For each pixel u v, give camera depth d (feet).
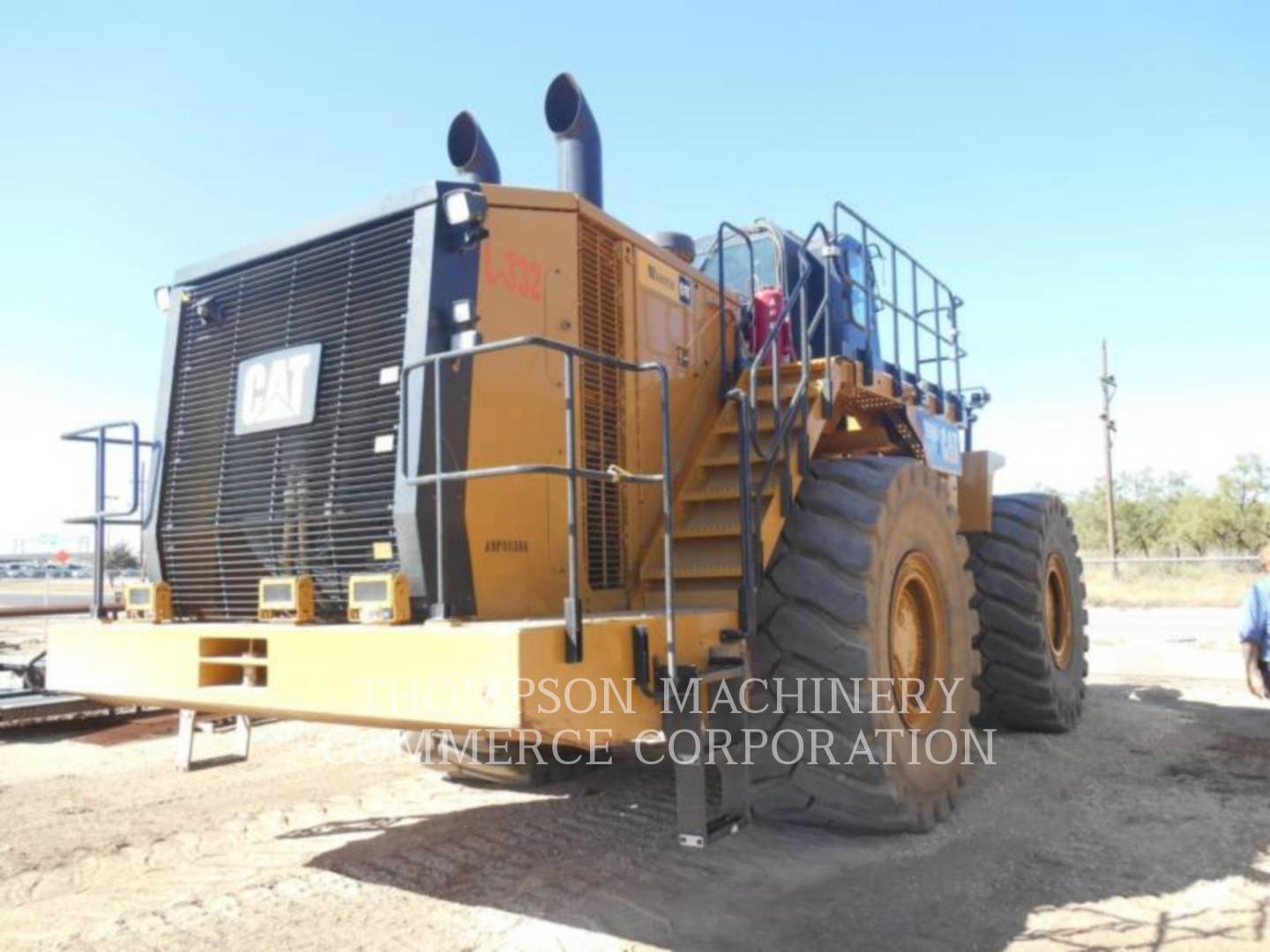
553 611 13.29
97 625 13.53
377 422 12.40
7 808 17.40
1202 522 111.86
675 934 11.14
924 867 13.19
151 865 14.15
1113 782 17.70
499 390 12.88
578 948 10.78
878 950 10.62
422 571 11.57
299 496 13.08
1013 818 15.48
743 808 12.77
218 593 14.03
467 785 18.48
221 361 14.48
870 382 18.13
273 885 13.14
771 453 14.60
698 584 14.58
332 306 13.23
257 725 25.26
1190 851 13.74
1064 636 23.99
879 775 13.76
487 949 10.80
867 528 14.30
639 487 15.31
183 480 14.65
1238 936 10.89
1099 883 12.53
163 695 12.50
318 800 17.56
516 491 12.92
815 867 13.26
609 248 15.43
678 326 17.01
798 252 19.71
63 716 26.27
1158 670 32.96
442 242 12.38
